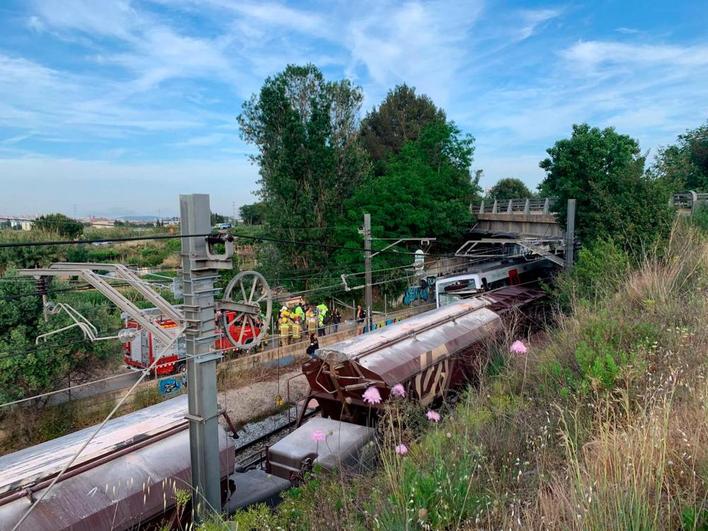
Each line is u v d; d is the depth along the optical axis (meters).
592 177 21.38
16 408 14.73
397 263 32.09
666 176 19.92
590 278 16.42
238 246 34.88
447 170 37.78
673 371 5.66
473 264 29.72
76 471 7.47
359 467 9.06
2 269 18.98
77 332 15.75
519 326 16.73
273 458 10.18
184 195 7.25
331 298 28.88
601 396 6.08
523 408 6.90
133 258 31.31
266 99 30.53
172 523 7.87
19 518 6.54
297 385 19.94
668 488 3.78
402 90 58.06
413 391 11.93
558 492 4.08
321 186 31.02
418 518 4.27
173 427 9.09
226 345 20.73
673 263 12.41
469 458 5.14
